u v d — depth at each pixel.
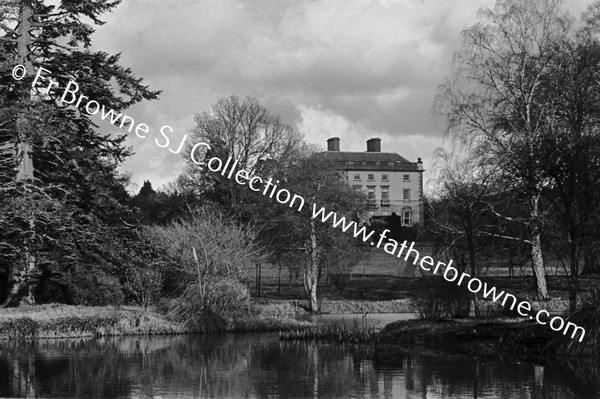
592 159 19.03
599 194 18.89
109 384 13.74
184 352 19.44
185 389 13.20
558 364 15.91
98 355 18.58
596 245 19.64
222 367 16.17
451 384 13.43
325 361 17.22
